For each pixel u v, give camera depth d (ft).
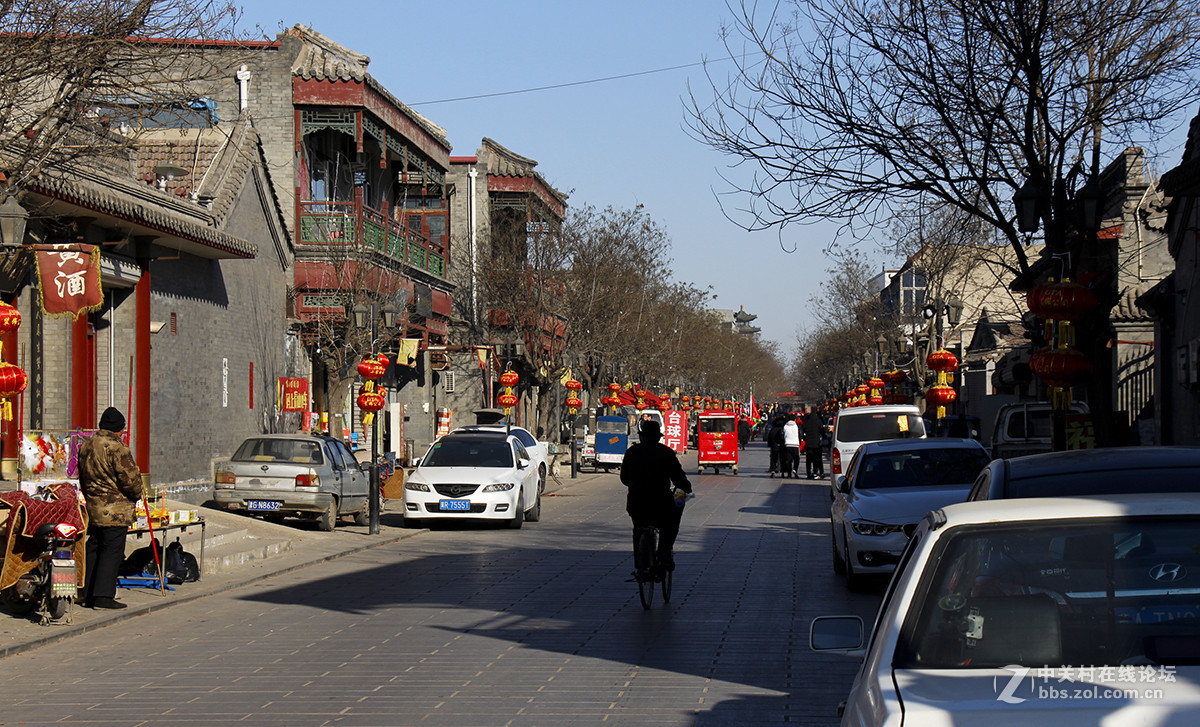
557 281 145.59
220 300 78.43
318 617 39.01
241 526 59.21
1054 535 12.66
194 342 74.18
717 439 136.87
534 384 167.63
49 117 39.22
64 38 36.78
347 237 93.97
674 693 27.07
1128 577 12.27
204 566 48.52
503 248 142.10
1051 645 11.90
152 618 39.14
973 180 46.39
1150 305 70.49
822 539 63.52
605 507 89.56
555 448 124.26
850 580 43.47
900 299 171.12
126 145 41.57
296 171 94.12
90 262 44.16
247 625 37.58
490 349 131.85
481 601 42.24
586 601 42.01
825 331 272.10
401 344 106.22
